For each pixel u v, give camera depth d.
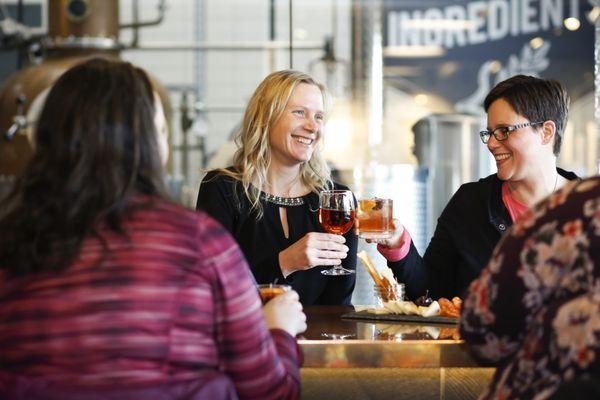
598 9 3.43
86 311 1.56
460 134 7.06
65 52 6.26
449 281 3.01
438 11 7.54
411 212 5.64
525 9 7.52
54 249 1.59
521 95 2.79
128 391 1.53
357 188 5.57
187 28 9.45
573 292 1.56
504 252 1.63
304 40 9.22
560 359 1.54
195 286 1.62
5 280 1.61
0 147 6.02
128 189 1.63
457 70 7.59
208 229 1.67
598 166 3.42
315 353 2.15
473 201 2.96
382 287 2.64
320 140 3.12
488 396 1.67
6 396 1.53
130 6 9.44
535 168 2.83
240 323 1.67
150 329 1.57
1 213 1.67
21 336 1.58
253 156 3.07
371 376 2.32
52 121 1.66
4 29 7.16
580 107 7.54
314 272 2.97
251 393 1.71
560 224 1.57
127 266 1.59
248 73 9.48
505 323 1.64
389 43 7.57
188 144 8.73
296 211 3.08
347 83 7.56
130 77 1.69
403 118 7.59
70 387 1.53
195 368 1.62
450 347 2.16
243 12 9.48
